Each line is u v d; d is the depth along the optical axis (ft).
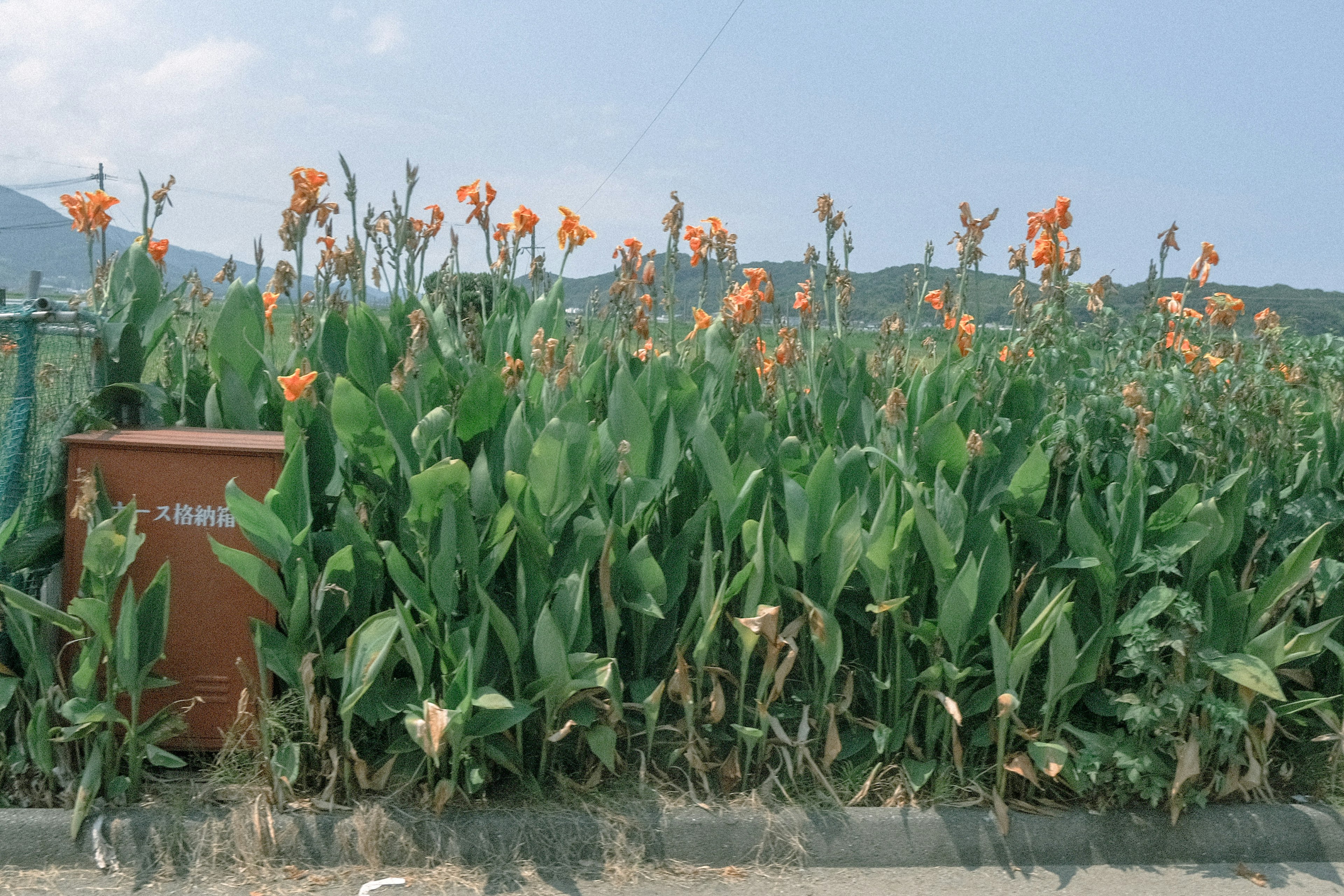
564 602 10.98
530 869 10.32
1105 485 13.23
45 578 12.10
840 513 11.48
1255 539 13.29
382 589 11.38
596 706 11.11
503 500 11.80
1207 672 11.85
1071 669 11.02
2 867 9.97
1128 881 10.85
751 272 14.51
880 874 10.80
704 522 12.11
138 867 10.03
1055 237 13.57
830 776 11.58
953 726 11.50
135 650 10.27
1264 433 13.62
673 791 11.31
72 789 10.49
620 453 11.21
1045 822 11.21
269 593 10.67
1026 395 13.71
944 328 15.99
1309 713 12.98
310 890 9.84
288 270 12.84
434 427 11.32
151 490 11.14
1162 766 11.35
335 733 11.09
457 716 9.96
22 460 11.85
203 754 11.46
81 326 12.75
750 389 14.71
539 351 12.56
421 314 11.75
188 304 15.69
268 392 13.20
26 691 10.91
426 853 10.34
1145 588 12.40
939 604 11.48
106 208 14.53
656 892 10.14
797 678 12.80
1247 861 11.37
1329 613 13.03
